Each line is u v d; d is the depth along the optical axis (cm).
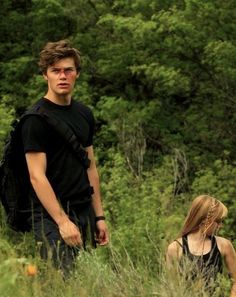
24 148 812
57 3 2270
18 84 2312
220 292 773
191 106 2253
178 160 1989
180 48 2094
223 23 2034
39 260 739
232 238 1617
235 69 2011
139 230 1157
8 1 2497
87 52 2409
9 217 848
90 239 848
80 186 834
